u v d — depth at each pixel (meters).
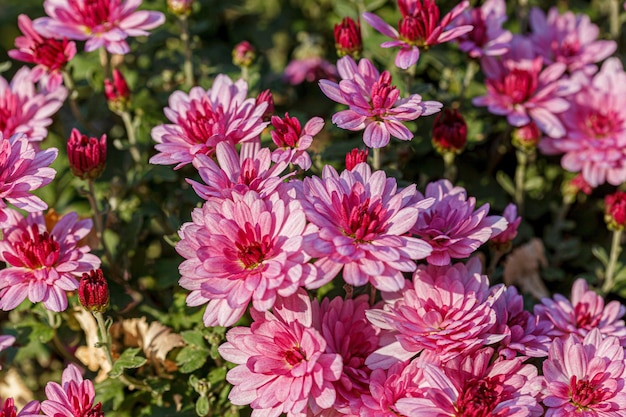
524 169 0.87
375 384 0.64
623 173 0.79
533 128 0.79
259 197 0.64
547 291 0.80
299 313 0.63
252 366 0.63
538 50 0.83
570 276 0.83
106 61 0.80
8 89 0.74
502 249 0.72
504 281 0.78
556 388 0.64
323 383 0.62
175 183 0.82
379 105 0.66
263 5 1.05
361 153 0.66
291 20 1.02
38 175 0.65
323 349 0.62
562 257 0.82
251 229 0.63
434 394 0.63
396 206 0.64
